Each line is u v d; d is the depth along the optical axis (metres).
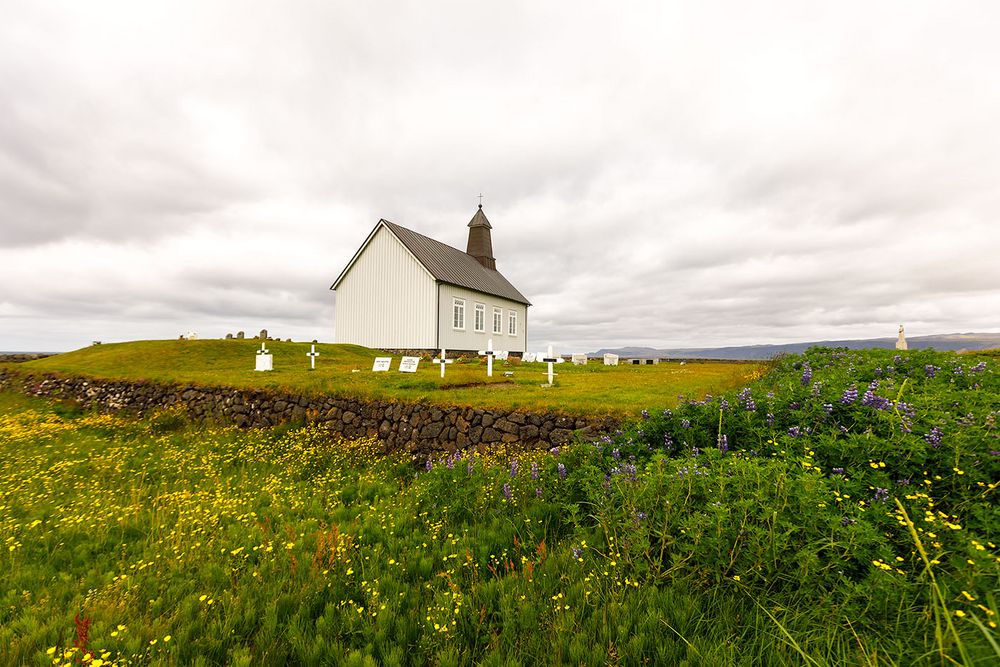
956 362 8.36
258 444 11.38
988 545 2.83
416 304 30.66
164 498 7.08
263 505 6.95
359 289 33.69
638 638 2.76
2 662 3.13
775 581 3.07
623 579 3.45
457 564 4.09
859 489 3.52
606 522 4.00
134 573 4.54
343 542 4.71
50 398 20.31
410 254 30.95
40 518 6.21
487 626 3.22
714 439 5.36
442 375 15.65
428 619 3.29
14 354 39.12
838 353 11.80
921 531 2.97
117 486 8.08
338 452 10.68
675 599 3.13
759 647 2.71
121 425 14.25
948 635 2.30
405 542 4.91
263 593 3.96
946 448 3.83
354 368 20.88
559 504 5.00
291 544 4.62
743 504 3.21
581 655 2.74
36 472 8.73
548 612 3.22
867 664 2.33
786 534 2.99
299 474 8.98
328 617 3.49
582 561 3.72
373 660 2.88
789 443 4.40
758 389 7.58
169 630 3.44
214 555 4.82
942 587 2.59
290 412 13.78
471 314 34.16
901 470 3.82
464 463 6.52
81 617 3.57
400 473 9.43
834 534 3.05
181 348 25.84
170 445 11.70
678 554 3.37
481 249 43.59
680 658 2.71
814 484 3.34
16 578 4.41
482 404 10.55
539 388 13.54
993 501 3.41
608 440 5.89
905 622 2.59
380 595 3.80
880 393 5.57
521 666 2.73
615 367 24.47
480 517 5.40
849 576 2.98
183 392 16.34
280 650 3.19
